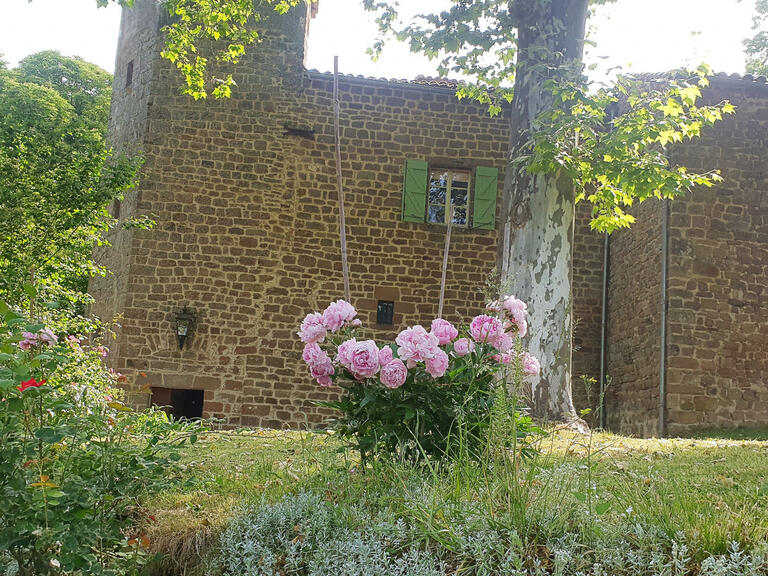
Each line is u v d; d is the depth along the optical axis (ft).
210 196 46.21
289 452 19.02
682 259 41.60
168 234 45.65
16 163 39.01
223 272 45.65
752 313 41.70
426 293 46.85
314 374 13.92
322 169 47.16
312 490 12.96
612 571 9.68
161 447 12.59
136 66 49.06
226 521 12.35
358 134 47.73
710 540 10.02
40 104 66.18
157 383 44.37
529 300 29.96
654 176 30.32
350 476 13.41
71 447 11.56
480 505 10.94
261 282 45.80
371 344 13.20
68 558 10.18
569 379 29.19
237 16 41.60
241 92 47.24
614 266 48.29
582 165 30.99
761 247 42.29
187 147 46.52
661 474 15.62
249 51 47.62
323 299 46.19
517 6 32.12
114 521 11.33
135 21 50.24
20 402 9.96
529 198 30.63
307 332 14.05
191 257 45.57
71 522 10.18
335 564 10.29
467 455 12.29
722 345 41.22
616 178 30.89
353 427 14.19
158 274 45.27
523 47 32.04
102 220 44.27
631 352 45.03
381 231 47.09
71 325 33.78
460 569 9.89
